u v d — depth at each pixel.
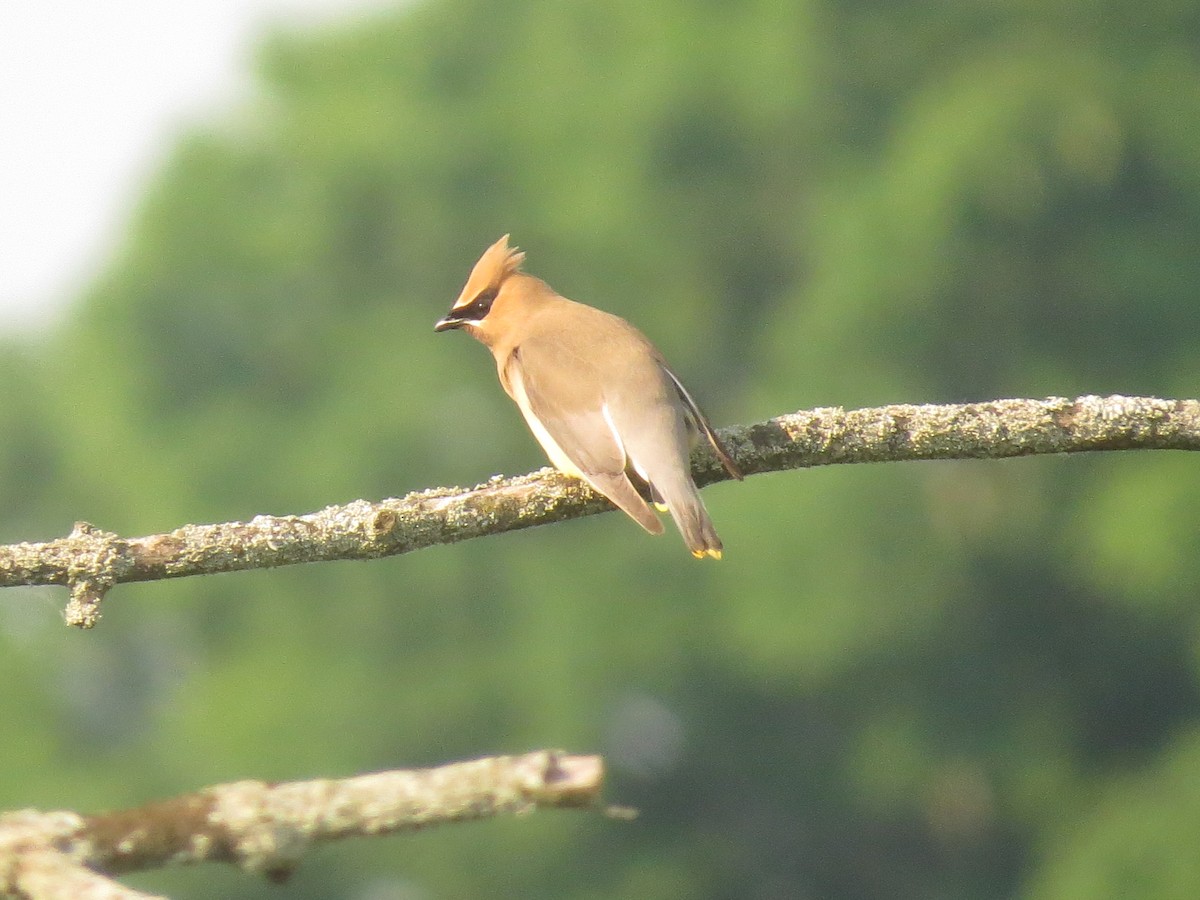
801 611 24.34
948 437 6.45
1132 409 6.37
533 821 23.64
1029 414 6.41
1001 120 26.28
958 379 27.16
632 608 25.38
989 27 29.05
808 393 26.66
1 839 4.02
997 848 25.50
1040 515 25.34
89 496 34.31
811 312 26.97
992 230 26.47
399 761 25.81
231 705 26.05
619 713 25.98
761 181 30.41
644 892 24.69
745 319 30.69
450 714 25.78
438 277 32.03
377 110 32.12
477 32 33.41
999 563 25.34
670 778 25.58
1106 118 26.45
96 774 28.06
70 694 29.88
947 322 26.78
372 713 25.73
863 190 27.73
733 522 24.81
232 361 31.69
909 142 27.23
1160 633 25.20
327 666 26.08
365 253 32.09
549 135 31.02
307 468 29.56
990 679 25.30
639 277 30.50
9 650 28.64
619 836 25.09
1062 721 25.41
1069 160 26.53
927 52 29.70
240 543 6.07
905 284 26.25
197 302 31.81
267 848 4.07
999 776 25.25
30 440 34.78
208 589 27.58
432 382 29.81
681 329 30.56
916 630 24.88
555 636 25.45
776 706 25.62
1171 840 22.66
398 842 23.16
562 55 32.12
